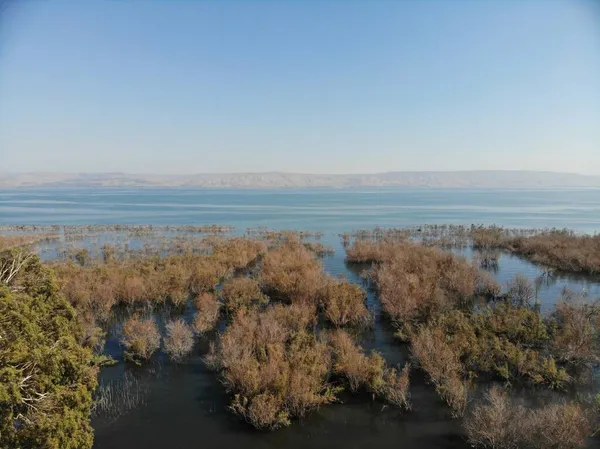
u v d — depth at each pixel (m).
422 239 70.19
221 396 21.19
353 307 29.81
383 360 22.72
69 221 108.75
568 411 16.50
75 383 15.39
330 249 60.81
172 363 24.59
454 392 19.28
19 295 15.62
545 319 28.33
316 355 21.58
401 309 29.02
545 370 21.64
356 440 17.80
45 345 14.83
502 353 22.56
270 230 85.19
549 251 53.22
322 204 188.12
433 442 17.58
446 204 187.75
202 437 18.02
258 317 27.48
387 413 19.58
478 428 17.16
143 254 55.28
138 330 25.88
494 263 51.53
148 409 20.05
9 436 12.56
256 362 20.70
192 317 31.81
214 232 82.19
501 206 173.12
